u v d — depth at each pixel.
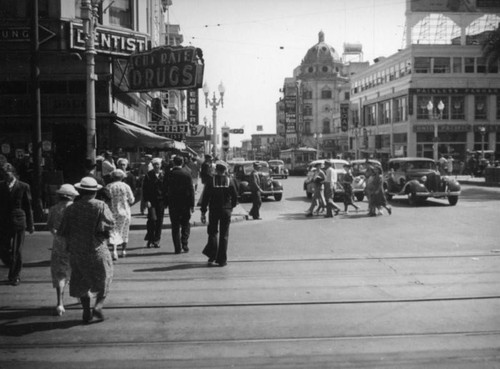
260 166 25.94
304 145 109.69
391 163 22.67
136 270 9.22
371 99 64.94
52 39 20.27
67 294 7.66
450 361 4.93
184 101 74.12
